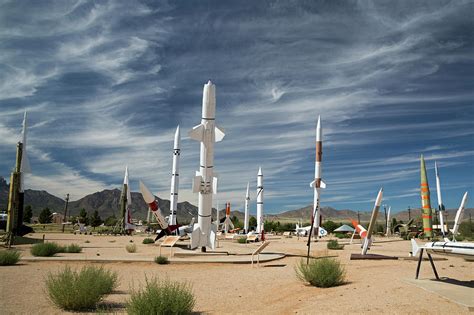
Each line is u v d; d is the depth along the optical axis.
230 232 81.81
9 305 10.05
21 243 35.91
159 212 42.34
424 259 22.83
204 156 28.22
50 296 10.20
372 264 20.33
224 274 17.39
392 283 12.60
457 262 21.36
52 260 20.75
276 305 10.54
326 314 8.90
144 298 8.88
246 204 79.56
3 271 16.64
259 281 15.10
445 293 10.54
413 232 66.62
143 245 37.91
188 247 34.31
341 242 47.69
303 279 14.51
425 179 52.62
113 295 11.57
